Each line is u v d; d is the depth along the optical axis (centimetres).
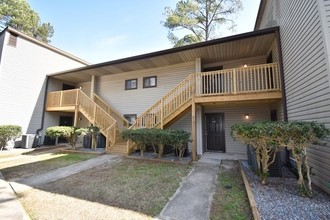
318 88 373
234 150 859
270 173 470
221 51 781
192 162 679
